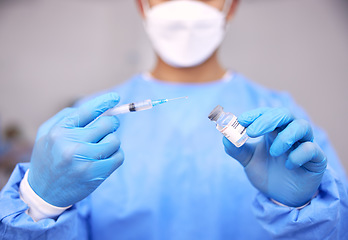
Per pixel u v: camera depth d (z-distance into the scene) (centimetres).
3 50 255
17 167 79
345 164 215
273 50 226
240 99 117
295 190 71
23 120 260
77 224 83
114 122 73
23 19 255
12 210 67
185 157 107
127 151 108
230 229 101
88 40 270
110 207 100
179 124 112
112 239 101
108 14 270
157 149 108
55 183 67
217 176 104
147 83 124
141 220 101
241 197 101
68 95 269
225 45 232
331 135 218
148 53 269
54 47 263
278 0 221
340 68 213
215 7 111
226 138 73
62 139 67
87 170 66
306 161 64
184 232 101
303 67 221
